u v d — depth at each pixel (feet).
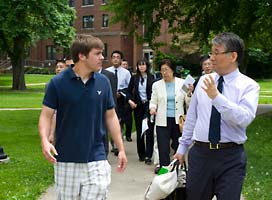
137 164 30.58
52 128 16.92
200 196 13.97
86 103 13.44
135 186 24.54
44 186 23.86
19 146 37.01
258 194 22.18
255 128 47.44
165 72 26.13
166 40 119.65
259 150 34.78
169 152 26.08
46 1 115.65
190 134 14.80
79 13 215.10
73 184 13.52
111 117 14.30
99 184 13.46
